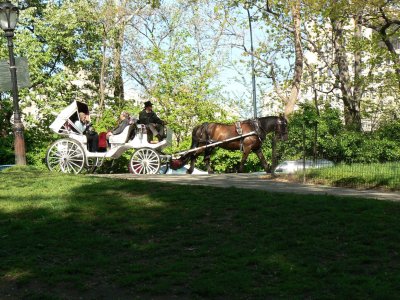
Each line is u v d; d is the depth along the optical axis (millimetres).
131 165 21688
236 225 11656
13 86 20438
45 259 10297
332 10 28562
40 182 16156
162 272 9492
